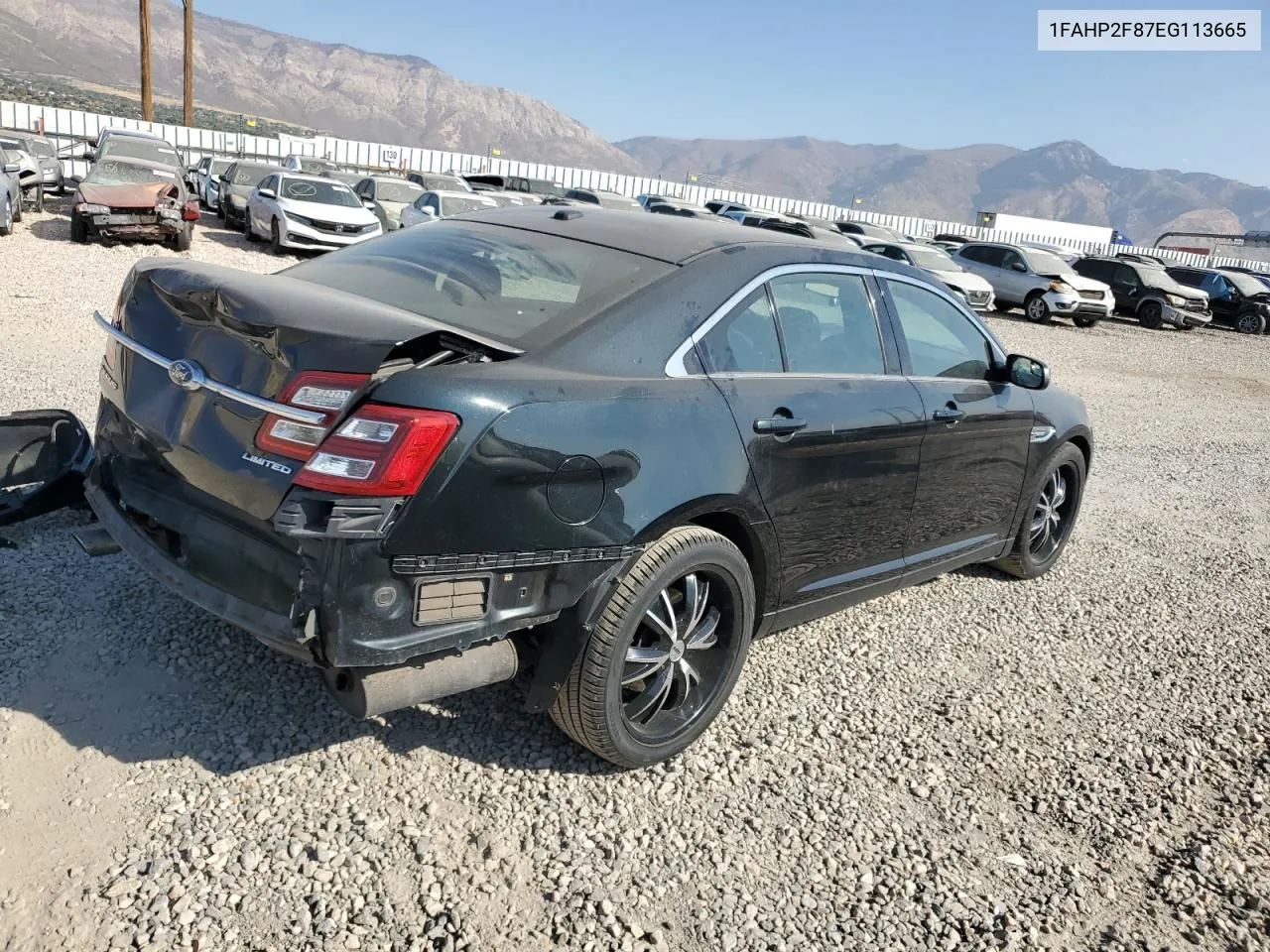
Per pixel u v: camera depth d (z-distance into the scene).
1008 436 4.54
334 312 2.53
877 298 3.88
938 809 3.17
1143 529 6.88
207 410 2.60
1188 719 4.04
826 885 2.74
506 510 2.50
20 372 6.75
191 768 2.79
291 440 2.38
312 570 2.38
